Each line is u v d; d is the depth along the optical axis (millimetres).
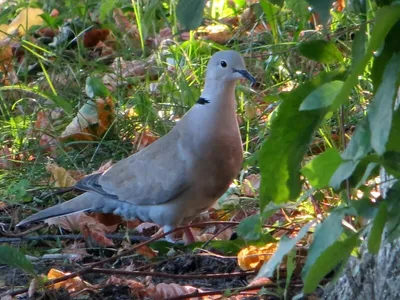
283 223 9688
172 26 15211
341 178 4719
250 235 6938
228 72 9727
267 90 12734
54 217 10422
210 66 9852
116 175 10492
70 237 10250
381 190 6594
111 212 10719
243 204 10672
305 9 7402
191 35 14172
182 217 10242
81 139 12680
